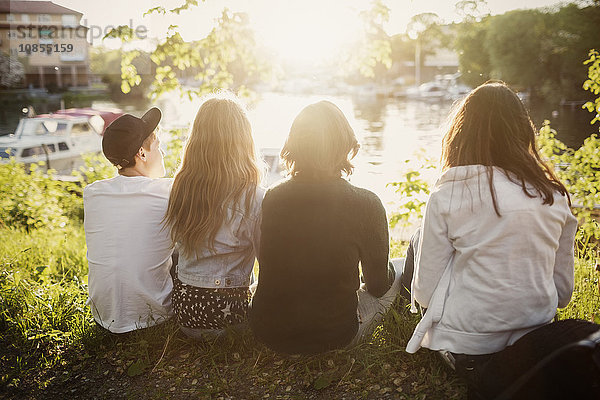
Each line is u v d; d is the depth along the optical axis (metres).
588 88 6.36
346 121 2.54
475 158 2.31
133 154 3.10
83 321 3.40
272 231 2.51
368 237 2.51
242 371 2.86
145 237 3.05
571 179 6.71
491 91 2.34
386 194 14.22
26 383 2.95
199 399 2.68
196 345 3.08
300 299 2.52
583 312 3.19
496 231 2.22
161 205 3.06
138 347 3.07
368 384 2.66
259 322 2.62
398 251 5.40
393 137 29.97
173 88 7.78
